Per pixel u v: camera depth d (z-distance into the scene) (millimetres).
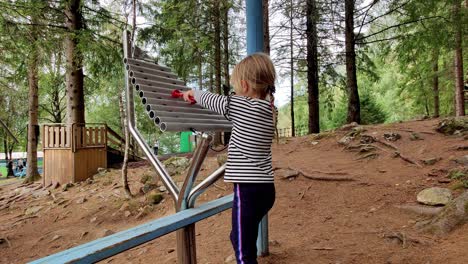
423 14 9430
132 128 2539
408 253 3064
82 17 10039
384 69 22531
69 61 9719
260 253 3246
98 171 9312
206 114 2477
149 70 2473
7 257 4953
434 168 5074
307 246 3469
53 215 6559
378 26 11359
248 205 1991
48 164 9180
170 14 10625
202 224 4656
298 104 24062
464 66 15953
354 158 6320
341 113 20984
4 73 11062
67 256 1537
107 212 6168
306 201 4824
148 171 7727
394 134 6695
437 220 3496
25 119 14242
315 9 11125
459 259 2785
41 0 8805
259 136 2021
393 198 4445
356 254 3168
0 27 8117
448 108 19297
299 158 6867
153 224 1987
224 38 13438
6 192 9586
